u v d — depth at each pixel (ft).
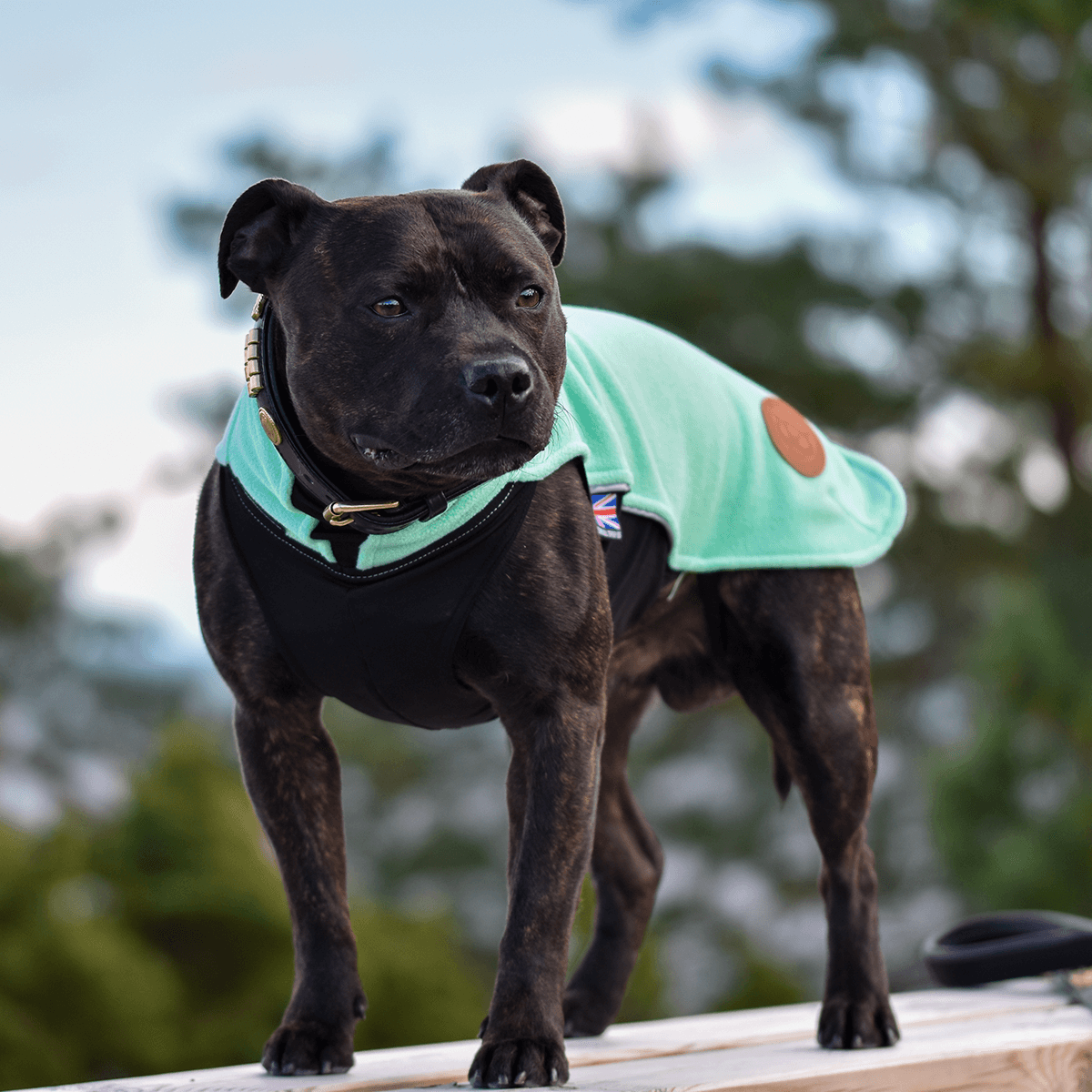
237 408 10.03
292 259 9.25
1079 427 50.78
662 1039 11.57
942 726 52.70
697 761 57.00
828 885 11.36
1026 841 41.14
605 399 10.78
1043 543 49.75
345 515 9.12
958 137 51.19
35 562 77.30
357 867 68.49
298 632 9.44
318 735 9.95
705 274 48.21
